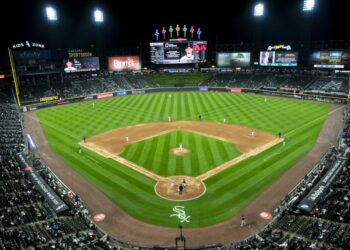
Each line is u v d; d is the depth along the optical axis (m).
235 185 35.97
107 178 38.75
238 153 45.41
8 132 56.25
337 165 36.94
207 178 37.75
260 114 69.44
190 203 32.66
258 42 111.56
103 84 107.19
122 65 114.56
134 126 61.50
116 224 29.45
